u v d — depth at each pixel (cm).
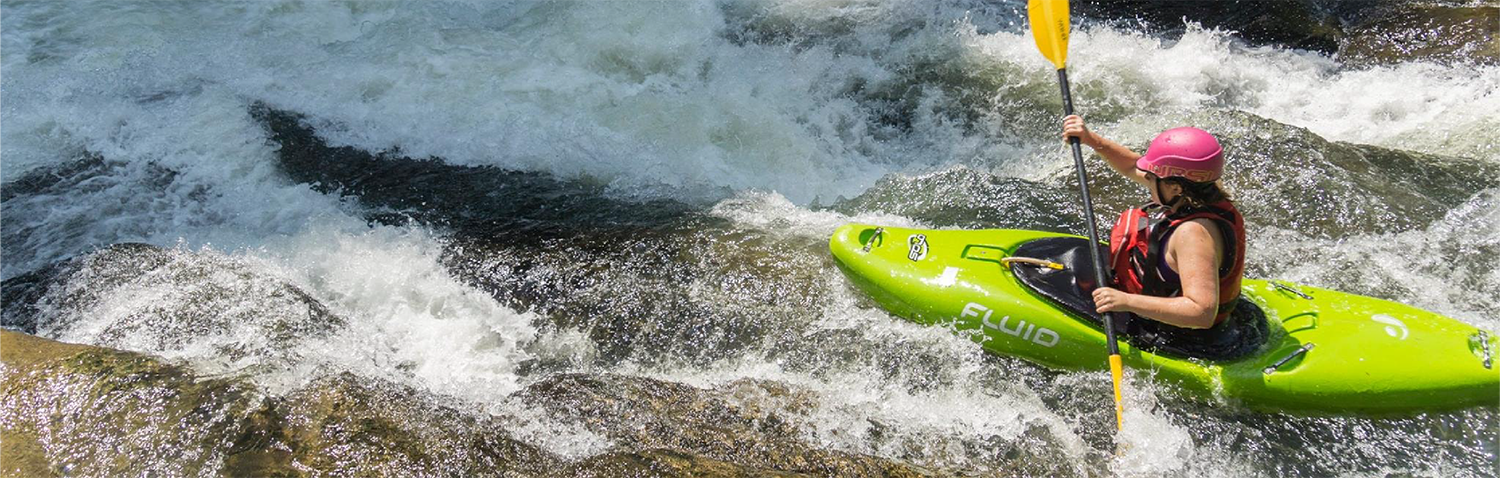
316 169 605
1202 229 331
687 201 565
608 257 486
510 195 572
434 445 346
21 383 370
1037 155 623
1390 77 684
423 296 459
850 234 445
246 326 423
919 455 359
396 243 505
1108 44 713
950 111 668
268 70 707
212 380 378
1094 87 677
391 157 621
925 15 766
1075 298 387
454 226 534
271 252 496
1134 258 355
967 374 397
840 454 354
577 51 715
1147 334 375
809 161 626
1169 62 695
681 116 652
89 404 361
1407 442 357
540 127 643
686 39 733
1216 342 371
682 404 384
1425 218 506
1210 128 600
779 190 597
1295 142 571
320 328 428
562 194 573
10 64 712
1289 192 530
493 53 716
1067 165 598
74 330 430
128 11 792
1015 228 517
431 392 386
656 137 636
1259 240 492
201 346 411
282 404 365
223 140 625
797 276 459
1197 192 330
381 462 335
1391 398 363
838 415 381
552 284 465
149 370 380
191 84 690
